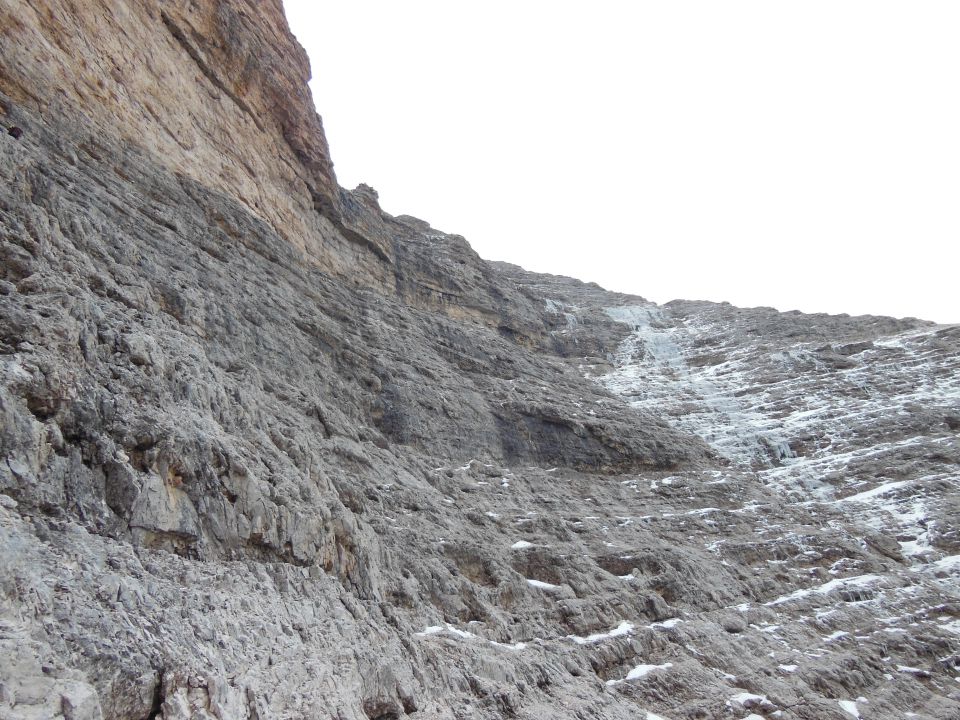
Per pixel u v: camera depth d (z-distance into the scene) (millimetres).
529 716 9922
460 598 13312
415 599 12242
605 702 11750
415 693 8922
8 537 5805
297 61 34469
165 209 19922
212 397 11188
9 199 10789
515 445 27000
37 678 4605
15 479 6641
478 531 17141
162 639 5965
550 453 27562
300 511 10172
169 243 18219
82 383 8219
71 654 5098
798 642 17438
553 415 29000
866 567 23469
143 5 23672
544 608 14602
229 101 28234
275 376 18188
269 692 6660
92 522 7230
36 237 10797
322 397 20438
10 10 16984
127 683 5297
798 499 29406
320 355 22266
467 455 24562
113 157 19203
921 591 22641
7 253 9633
